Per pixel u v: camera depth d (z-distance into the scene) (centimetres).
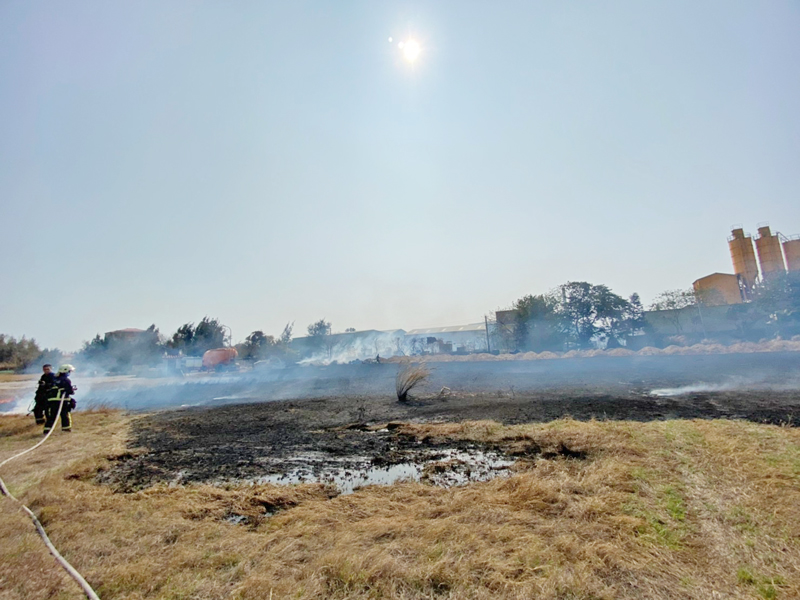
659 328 3266
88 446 828
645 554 314
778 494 400
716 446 555
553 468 527
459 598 266
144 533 389
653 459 525
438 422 932
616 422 759
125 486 567
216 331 5128
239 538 371
